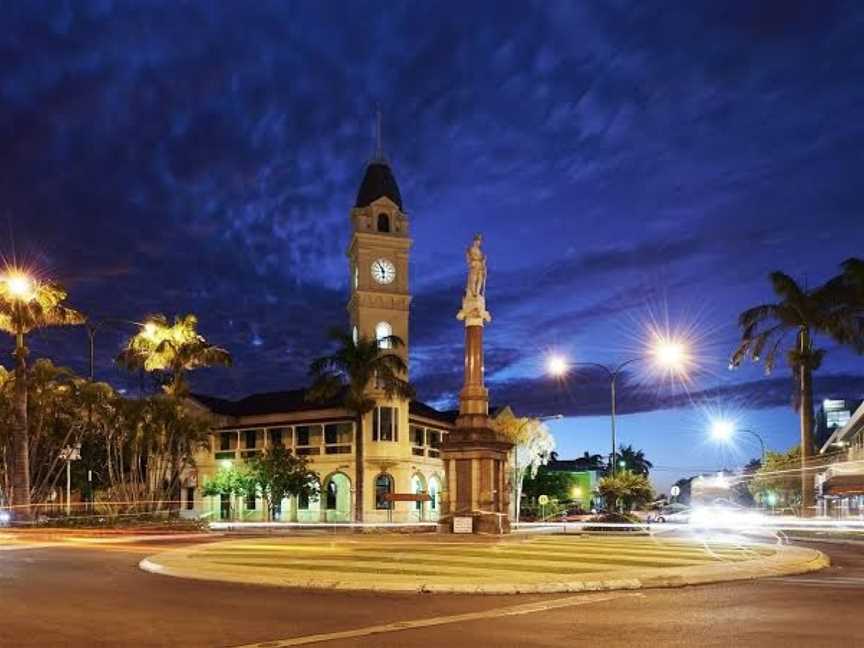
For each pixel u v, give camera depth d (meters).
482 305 32.66
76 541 33.06
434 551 23.92
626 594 15.41
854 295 47.75
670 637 10.83
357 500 59.56
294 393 82.81
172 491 61.69
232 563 20.33
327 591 15.84
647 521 61.75
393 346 62.81
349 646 10.34
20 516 44.44
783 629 11.39
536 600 14.59
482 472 31.44
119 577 18.50
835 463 63.00
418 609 13.51
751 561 21.30
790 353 49.12
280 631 11.45
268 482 67.69
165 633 11.29
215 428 74.19
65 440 56.41
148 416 54.97
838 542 37.75
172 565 19.84
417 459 76.81
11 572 19.73
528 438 78.00
